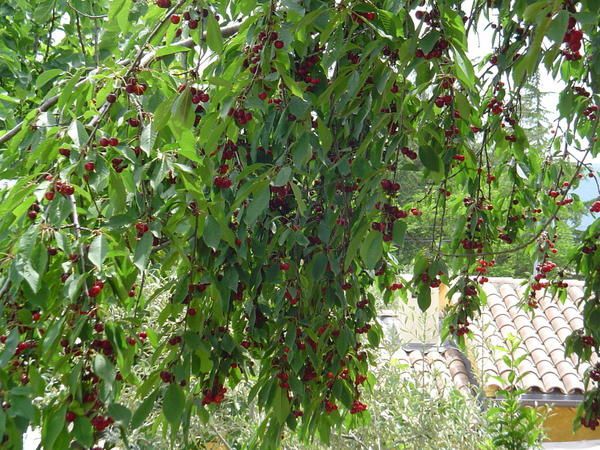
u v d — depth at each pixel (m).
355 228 1.95
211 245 1.71
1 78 3.86
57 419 1.45
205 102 1.93
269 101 1.96
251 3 1.89
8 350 1.49
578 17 1.31
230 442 3.39
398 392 3.37
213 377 1.95
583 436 5.37
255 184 1.72
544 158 3.12
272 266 2.08
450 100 1.88
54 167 1.69
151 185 1.66
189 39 2.13
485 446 3.26
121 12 1.91
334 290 2.18
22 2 3.47
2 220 1.65
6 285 1.54
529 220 3.01
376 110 1.91
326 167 2.15
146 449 3.12
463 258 2.88
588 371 2.83
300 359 2.05
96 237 1.54
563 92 2.44
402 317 4.66
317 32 2.07
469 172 2.72
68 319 1.56
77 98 1.89
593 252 2.69
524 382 5.43
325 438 2.27
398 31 1.87
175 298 1.82
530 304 3.08
